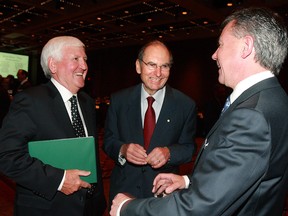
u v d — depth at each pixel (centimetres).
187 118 172
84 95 170
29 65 1664
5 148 122
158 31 1049
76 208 135
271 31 85
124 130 166
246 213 81
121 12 835
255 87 85
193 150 168
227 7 747
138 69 165
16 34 1232
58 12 859
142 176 161
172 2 717
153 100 165
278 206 86
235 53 88
